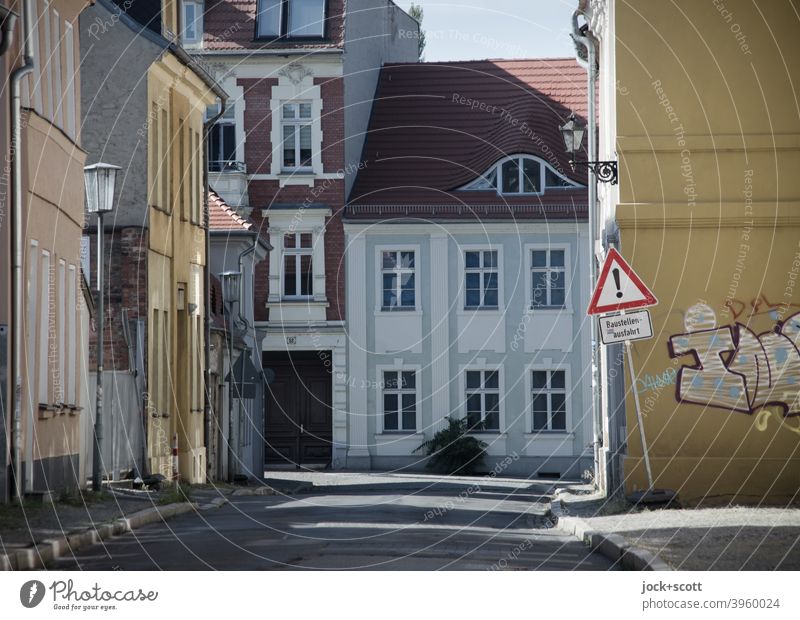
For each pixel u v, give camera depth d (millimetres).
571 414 53875
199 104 38812
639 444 23641
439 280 54625
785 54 23938
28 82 23000
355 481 44562
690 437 23578
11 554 14242
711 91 24000
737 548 14805
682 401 23656
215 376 40375
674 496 22625
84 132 33031
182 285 36844
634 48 24125
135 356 32250
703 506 22500
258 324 55031
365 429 54531
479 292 54656
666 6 24125
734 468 23344
